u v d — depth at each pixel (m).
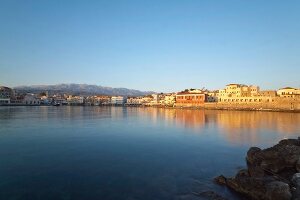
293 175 27.22
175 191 27.69
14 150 45.84
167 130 77.44
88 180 30.80
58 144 52.09
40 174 32.62
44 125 85.88
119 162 38.94
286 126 85.88
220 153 45.81
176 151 47.31
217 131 74.75
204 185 29.36
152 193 27.16
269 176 28.09
